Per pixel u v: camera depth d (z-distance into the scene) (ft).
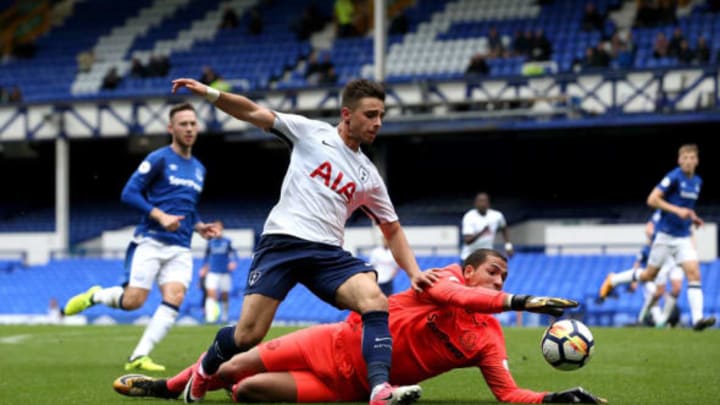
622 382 35.53
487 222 77.20
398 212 129.29
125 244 125.39
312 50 142.82
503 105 109.29
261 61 143.64
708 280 94.53
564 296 97.91
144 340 43.24
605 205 123.44
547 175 132.98
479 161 136.15
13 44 163.12
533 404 26.68
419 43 137.90
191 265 44.91
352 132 25.64
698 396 30.78
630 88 104.06
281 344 27.20
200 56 147.95
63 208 126.31
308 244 25.36
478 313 26.78
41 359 49.67
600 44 117.19
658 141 127.13
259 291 25.39
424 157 138.62
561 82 106.42
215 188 147.74
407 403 23.35
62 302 115.14
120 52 154.51
